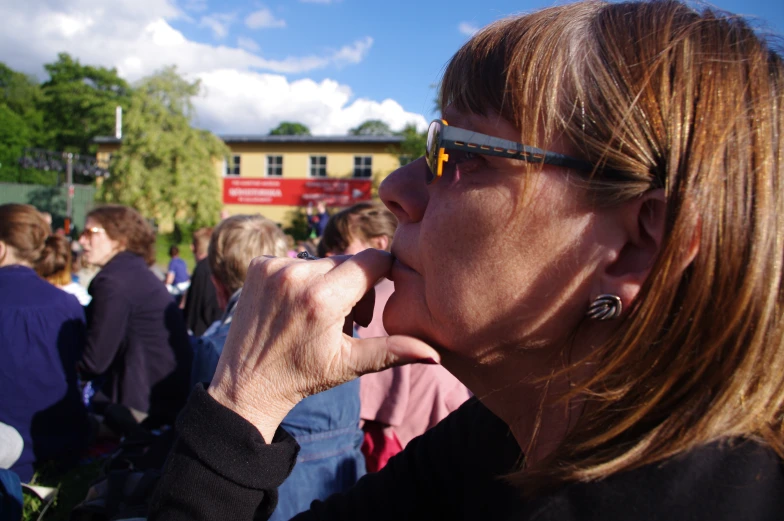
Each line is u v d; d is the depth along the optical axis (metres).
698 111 0.60
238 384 0.79
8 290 3.22
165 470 0.81
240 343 0.80
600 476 0.62
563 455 0.66
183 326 3.62
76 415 3.40
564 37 0.67
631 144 0.61
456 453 0.98
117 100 44.22
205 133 24.02
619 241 0.63
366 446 2.06
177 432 0.82
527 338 0.68
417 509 1.00
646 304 0.60
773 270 0.58
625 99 0.62
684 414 0.61
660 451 0.61
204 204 23.00
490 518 0.86
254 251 2.65
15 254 3.51
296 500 1.60
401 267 0.79
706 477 0.59
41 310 3.24
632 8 0.69
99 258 3.77
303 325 0.75
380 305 2.19
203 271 5.04
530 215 0.64
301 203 25.70
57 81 47.72
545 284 0.65
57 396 3.26
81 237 3.83
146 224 4.00
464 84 0.73
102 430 3.74
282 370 0.77
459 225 0.68
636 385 0.63
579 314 0.66
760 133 0.60
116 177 22.66
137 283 3.44
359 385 1.85
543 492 0.65
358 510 1.03
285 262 0.80
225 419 0.77
